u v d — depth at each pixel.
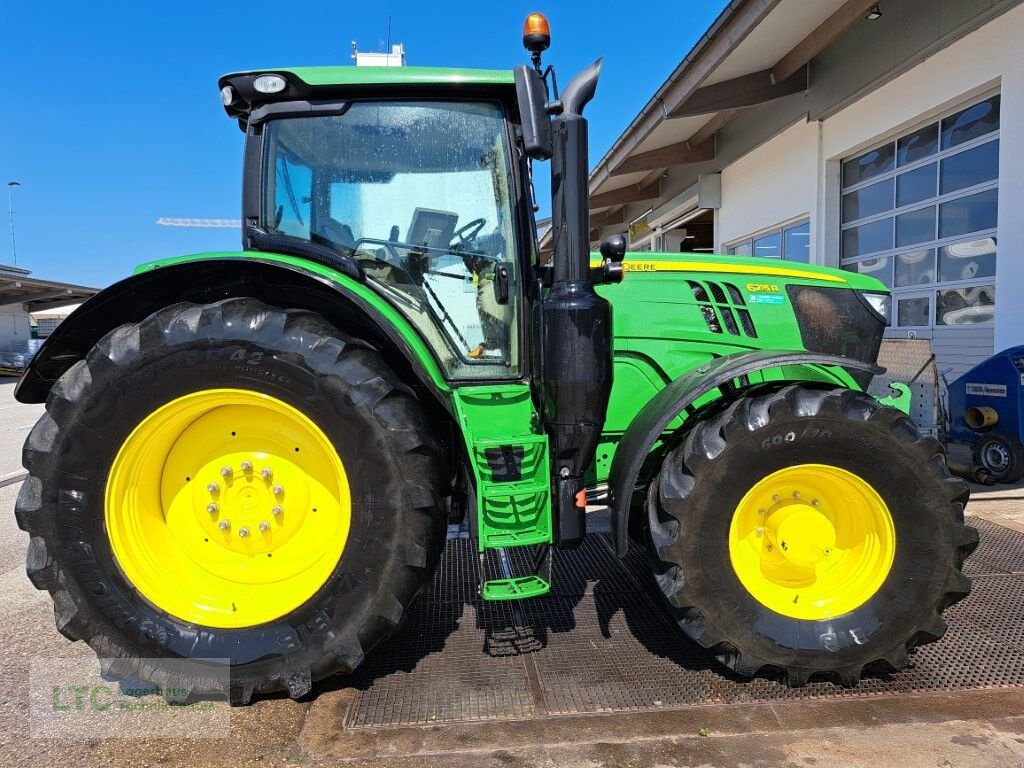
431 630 2.69
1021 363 4.82
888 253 7.44
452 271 2.57
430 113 2.53
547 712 2.13
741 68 8.23
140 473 2.25
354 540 2.17
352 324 2.43
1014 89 5.50
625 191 14.70
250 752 1.96
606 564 3.34
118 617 2.17
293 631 2.18
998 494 4.64
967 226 6.32
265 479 2.33
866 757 1.90
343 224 2.56
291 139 2.54
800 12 6.74
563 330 2.22
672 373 2.90
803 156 8.65
